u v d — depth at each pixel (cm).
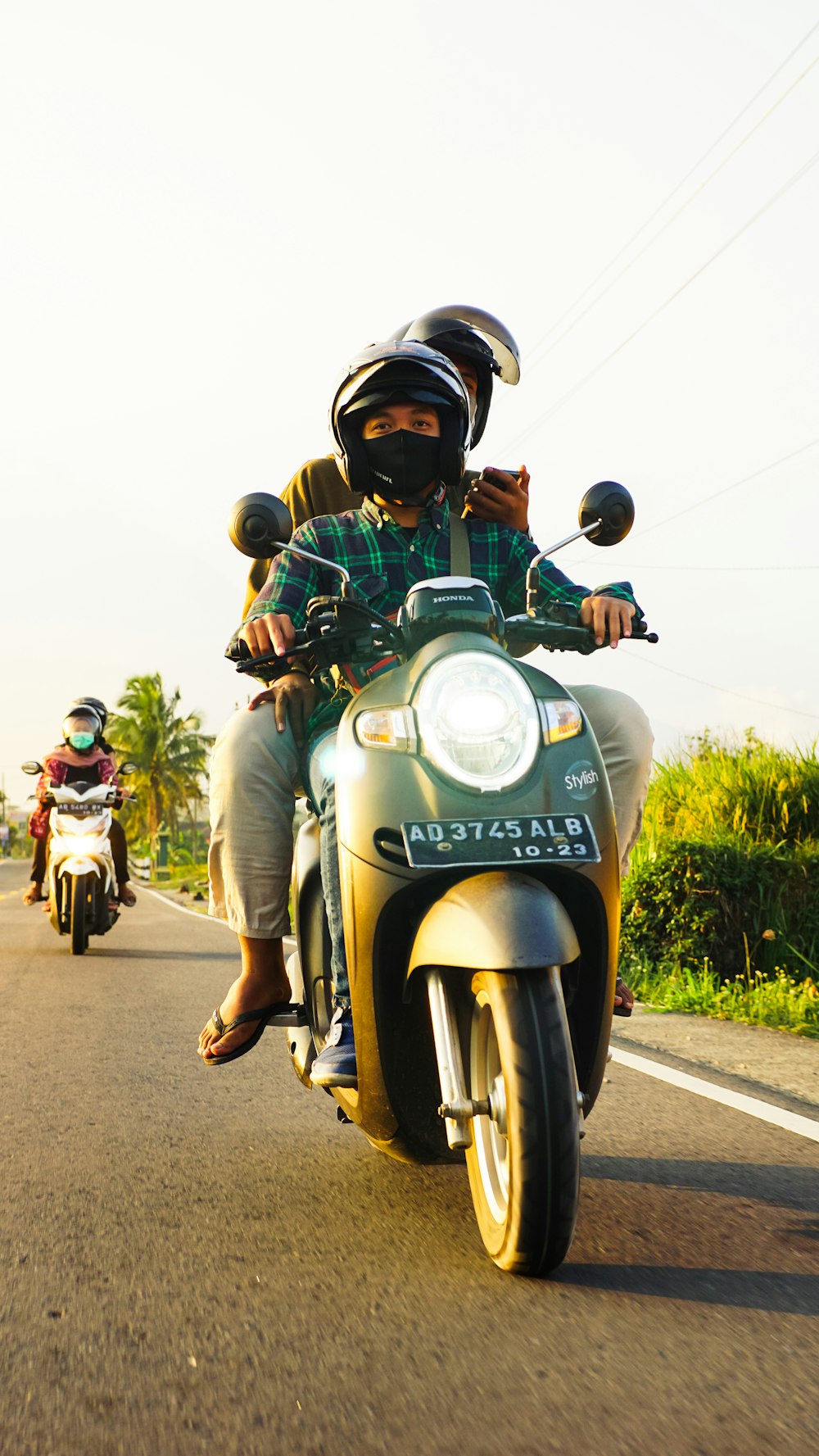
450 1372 245
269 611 351
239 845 365
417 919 302
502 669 300
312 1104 496
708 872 878
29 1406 232
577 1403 232
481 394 499
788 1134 441
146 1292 289
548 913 281
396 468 357
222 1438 220
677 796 1107
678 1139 434
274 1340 262
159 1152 421
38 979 924
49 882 1130
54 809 1132
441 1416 227
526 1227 280
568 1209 279
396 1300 283
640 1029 680
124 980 919
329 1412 229
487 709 295
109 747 1159
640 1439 218
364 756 302
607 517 352
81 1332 266
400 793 296
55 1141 437
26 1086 530
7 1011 757
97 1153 420
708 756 1134
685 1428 221
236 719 365
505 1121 288
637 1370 245
